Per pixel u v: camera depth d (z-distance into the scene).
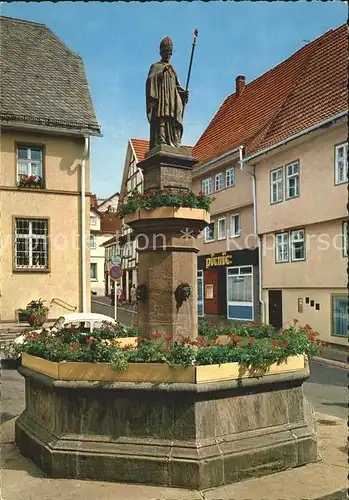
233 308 24.92
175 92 7.25
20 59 21.19
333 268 17.69
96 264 49.94
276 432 5.99
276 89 25.84
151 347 5.90
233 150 23.17
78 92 21.00
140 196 6.91
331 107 18.33
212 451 5.49
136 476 5.49
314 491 5.35
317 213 18.25
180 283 6.80
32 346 6.87
